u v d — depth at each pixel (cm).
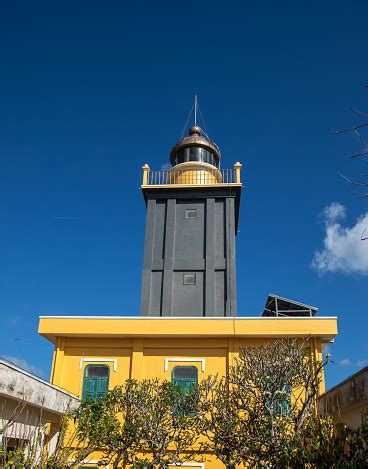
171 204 2477
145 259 2375
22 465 966
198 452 1554
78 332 1895
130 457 1527
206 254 2356
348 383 1395
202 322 1877
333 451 916
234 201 2473
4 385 1212
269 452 1219
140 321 1895
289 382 1363
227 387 1571
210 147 2792
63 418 1298
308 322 1841
